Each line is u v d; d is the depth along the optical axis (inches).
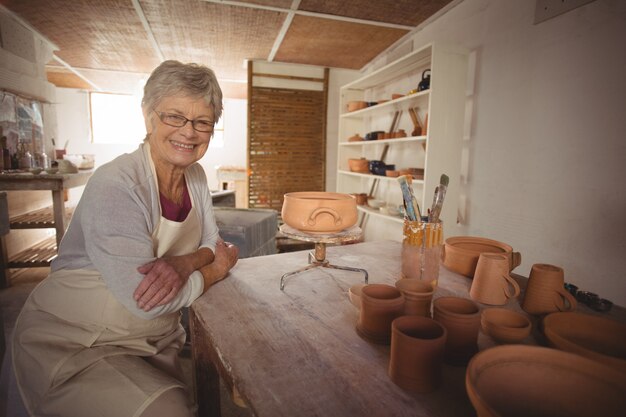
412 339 23.3
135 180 37.3
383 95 147.4
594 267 68.4
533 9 79.0
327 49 145.9
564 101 72.8
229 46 143.9
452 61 93.6
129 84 224.7
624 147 62.7
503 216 88.5
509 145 86.2
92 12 112.7
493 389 18.5
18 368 36.3
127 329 38.7
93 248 34.9
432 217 39.4
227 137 275.0
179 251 44.7
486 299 36.8
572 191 71.9
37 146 137.3
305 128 172.1
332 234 40.8
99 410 32.0
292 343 29.8
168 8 109.3
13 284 116.1
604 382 18.0
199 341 40.4
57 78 209.8
